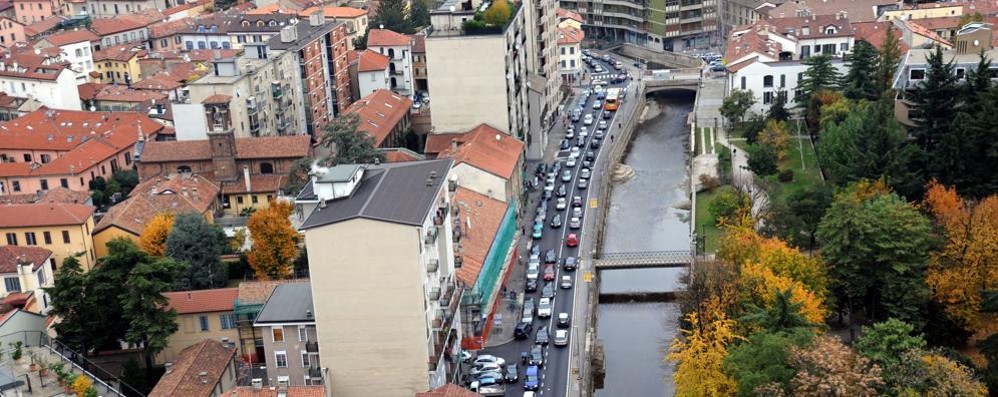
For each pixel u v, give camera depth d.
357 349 157.25
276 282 176.75
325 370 157.88
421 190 164.12
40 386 146.62
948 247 163.75
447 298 164.88
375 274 152.62
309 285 169.62
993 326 159.25
